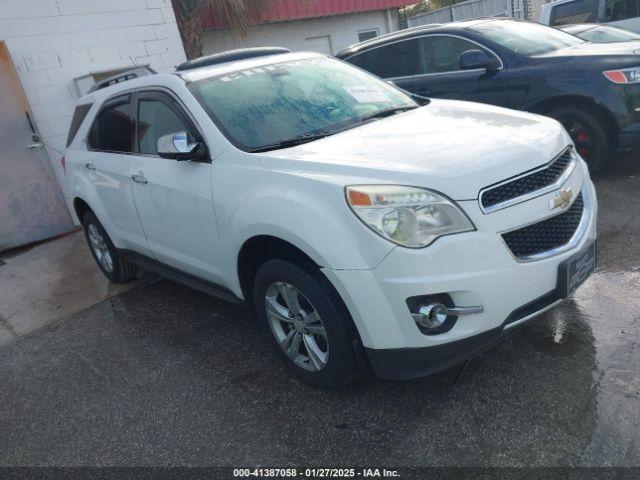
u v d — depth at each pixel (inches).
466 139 117.1
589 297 142.7
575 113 220.5
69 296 211.3
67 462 115.3
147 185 155.5
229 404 125.1
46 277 237.6
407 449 102.5
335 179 106.7
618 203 201.8
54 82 297.7
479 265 99.6
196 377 138.6
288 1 482.3
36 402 140.8
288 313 122.9
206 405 126.3
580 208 120.1
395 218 99.3
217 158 131.5
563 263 108.1
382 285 99.4
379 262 99.1
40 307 205.9
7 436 128.2
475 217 100.2
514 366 120.3
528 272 103.7
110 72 313.6
